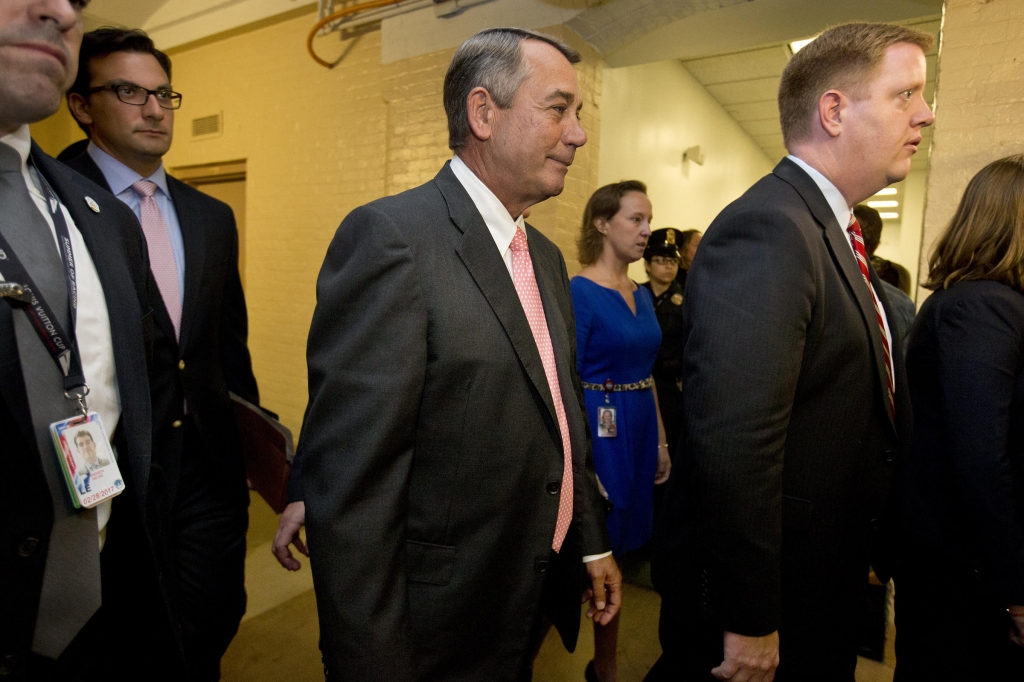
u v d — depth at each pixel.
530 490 0.83
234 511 1.45
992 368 0.96
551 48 0.86
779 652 0.90
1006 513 0.94
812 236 0.86
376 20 3.09
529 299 0.94
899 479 1.01
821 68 0.94
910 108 0.90
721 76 4.44
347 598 0.69
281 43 3.54
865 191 0.97
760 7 2.51
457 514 0.79
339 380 0.73
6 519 0.61
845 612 0.93
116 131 1.26
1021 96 1.74
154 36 4.08
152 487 0.86
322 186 3.40
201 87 4.01
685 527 0.98
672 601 1.00
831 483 0.88
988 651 1.05
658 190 3.93
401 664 0.70
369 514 0.71
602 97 3.05
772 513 0.79
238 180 3.99
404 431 0.73
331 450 0.72
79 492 0.67
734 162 5.75
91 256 0.78
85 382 0.71
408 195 0.84
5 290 0.62
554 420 0.85
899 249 10.12
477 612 0.80
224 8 3.68
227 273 1.49
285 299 3.63
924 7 2.41
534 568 0.84
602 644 1.51
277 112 3.60
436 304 0.76
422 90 2.91
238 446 1.45
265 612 1.98
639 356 1.76
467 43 0.88
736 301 0.82
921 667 1.11
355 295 0.75
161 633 0.84
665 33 2.76
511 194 0.90
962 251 1.08
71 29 0.64
